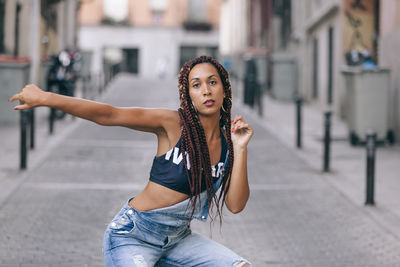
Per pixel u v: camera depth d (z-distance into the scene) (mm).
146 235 2641
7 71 13844
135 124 2553
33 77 18406
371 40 16266
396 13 11641
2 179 7977
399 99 11414
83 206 6711
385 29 12305
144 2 46531
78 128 13469
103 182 8023
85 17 45938
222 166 2693
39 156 9758
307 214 6586
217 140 2686
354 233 5859
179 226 2688
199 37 47312
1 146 10734
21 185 7688
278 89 22703
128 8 46281
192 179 2572
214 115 2641
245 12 37031
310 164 9648
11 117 14016
